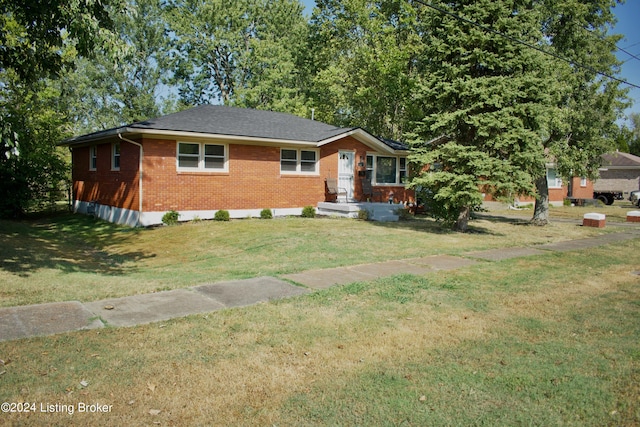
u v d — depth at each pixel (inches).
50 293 233.3
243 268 326.0
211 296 239.8
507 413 129.5
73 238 510.0
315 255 376.2
